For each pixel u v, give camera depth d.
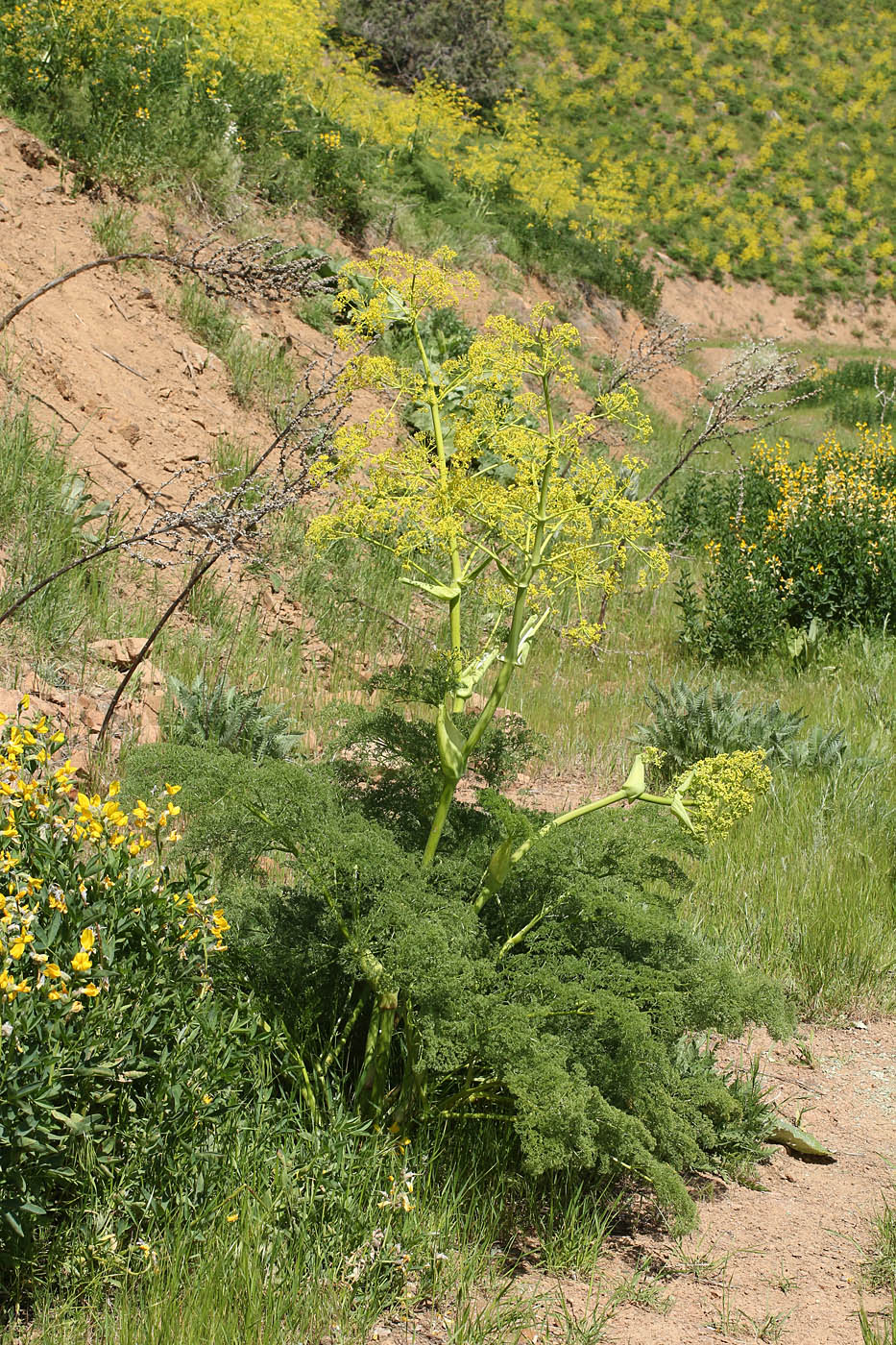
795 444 20.78
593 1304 3.11
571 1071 3.29
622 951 3.74
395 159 18.58
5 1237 2.67
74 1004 2.73
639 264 22.69
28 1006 2.70
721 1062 4.60
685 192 37.53
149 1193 2.91
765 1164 4.00
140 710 6.55
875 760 7.43
